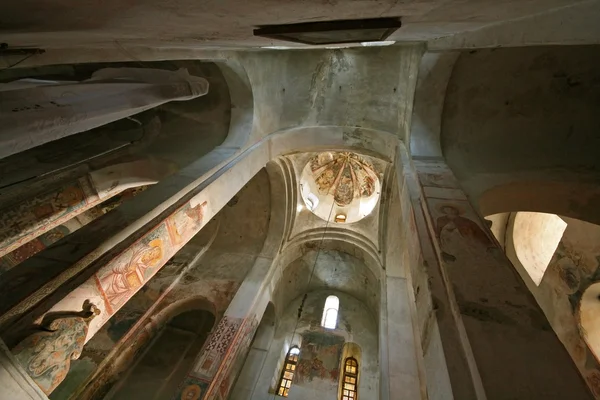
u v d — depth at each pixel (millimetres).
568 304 7527
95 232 3902
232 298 8812
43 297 3154
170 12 1853
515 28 2213
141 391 8266
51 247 3660
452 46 3838
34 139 1976
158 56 4348
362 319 11070
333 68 6961
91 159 7008
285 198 9992
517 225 9109
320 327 10758
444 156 5363
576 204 5020
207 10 1875
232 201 10258
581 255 7250
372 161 9633
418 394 5891
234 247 10242
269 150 7434
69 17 1686
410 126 5738
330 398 8812
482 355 2021
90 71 6891
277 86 7223
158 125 7633
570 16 1625
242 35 2973
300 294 12109
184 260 9891
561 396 1771
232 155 6098
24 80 2619
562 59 4953
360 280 11219
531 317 2299
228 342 7402
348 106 7188
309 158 10062
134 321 8273
